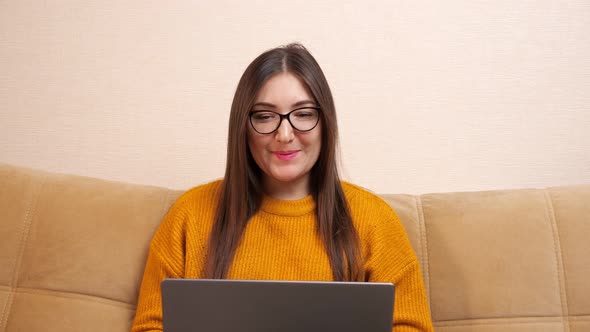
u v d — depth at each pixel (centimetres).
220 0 175
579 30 170
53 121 180
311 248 117
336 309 79
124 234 125
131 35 177
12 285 122
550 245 120
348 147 177
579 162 174
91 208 127
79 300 120
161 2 176
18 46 179
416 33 173
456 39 173
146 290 116
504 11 171
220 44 176
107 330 119
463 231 123
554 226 122
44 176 132
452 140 175
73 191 129
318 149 118
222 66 176
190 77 177
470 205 126
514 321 116
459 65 173
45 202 127
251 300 80
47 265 121
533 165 174
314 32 175
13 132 180
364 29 174
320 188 121
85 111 179
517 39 171
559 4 170
